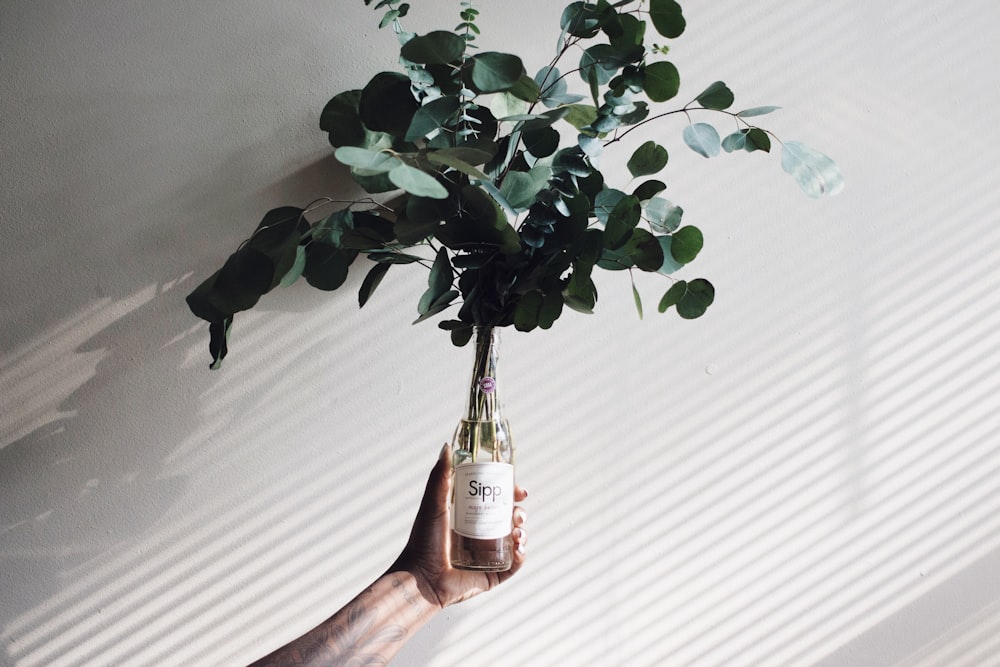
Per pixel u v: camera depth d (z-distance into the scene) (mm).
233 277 1074
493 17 1289
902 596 1281
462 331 1130
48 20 1274
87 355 1270
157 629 1271
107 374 1271
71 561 1267
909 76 1301
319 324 1282
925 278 1295
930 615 1280
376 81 1103
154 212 1276
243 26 1282
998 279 1295
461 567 1087
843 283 1292
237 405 1277
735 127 1286
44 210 1270
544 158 1116
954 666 1278
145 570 1271
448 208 1022
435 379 1284
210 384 1276
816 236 1291
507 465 1104
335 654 1084
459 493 1099
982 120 1302
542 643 1272
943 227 1297
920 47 1302
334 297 1283
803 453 1285
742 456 1282
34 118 1271
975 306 1294
